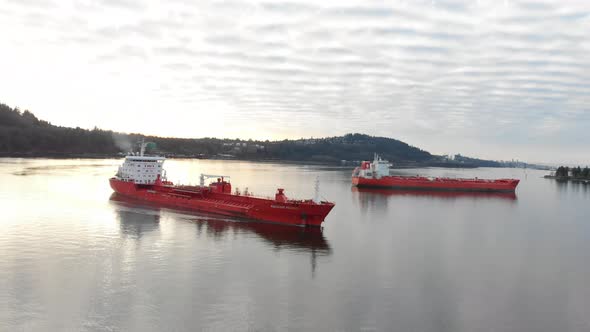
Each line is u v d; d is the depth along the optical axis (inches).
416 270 2153.1
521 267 2258.9
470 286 1941.4
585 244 2839.6
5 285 1766.7
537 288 1940.2
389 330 1487.5
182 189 3762.3
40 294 1685.5
